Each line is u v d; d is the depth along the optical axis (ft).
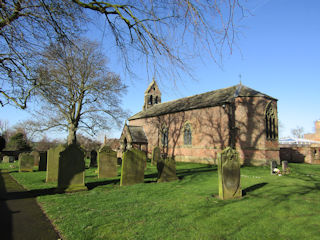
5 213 19.40
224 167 24.67
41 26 19.12
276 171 45.88
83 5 17.12
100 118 84.07
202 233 15.03
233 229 15.76
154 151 71.56
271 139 67.77
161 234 14.84
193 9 12.94
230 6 12.27
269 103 70.23
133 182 34.06
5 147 136.26
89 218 17.84
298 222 17.16
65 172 28.17
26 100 27.20
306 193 27.22
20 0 16.53
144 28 15.84
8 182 36.11
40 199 23.98
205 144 75.87
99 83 74.33
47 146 155.12
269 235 14.84
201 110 78.84
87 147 142.82
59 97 33.53
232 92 77.00
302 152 82.84
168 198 24.75
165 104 116.47
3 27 19.02
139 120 117.08
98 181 36.68
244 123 67.31
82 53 22.31
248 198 24.72
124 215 18.60
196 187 31.55
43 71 28.35
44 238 14.46
